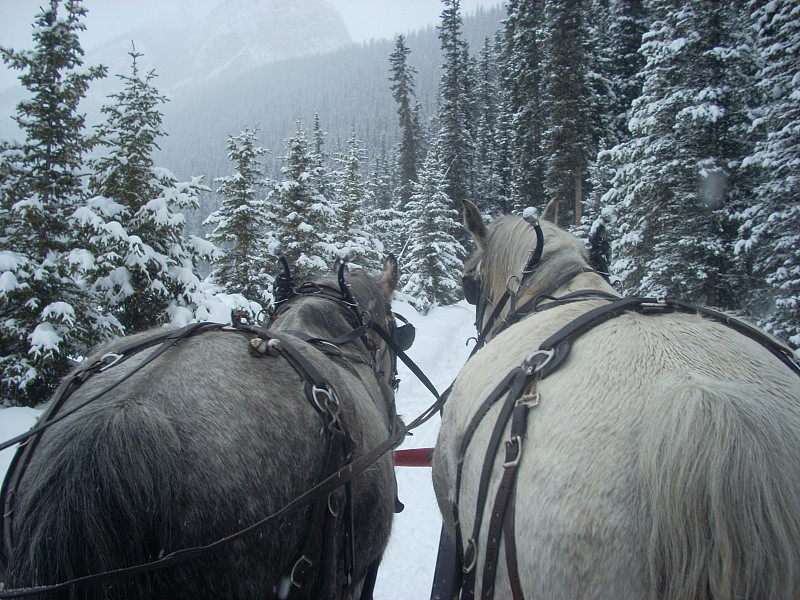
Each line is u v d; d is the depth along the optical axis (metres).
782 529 1.21
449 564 2.45
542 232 2.71
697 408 1.32
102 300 10.76
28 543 1.52
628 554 1.35
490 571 1.67
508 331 2.34
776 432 1.30
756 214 12.75
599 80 28.97
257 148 18.86
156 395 1.79
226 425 1.79
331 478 1.98
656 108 15.25
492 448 1.77
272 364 2.13
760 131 13.84
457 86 40.56
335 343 3.19
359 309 3.83
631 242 16.25
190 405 1.80
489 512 1.74
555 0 28.16
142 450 1.59
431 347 17.17
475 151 41.34
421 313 26.92
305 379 2.15
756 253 13.23
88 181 11.88
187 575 1.66
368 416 2.70
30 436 1.73
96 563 1.50
